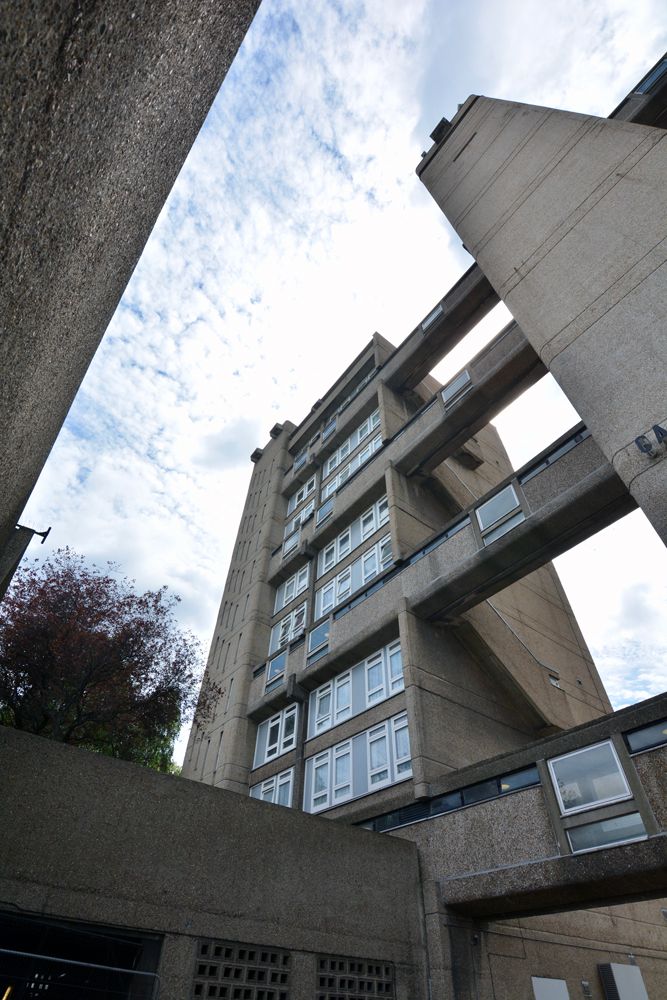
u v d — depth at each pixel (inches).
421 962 402.9
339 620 765.9
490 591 597.3
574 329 433.4
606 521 510.6
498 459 1088.2
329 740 684.7
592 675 816.3
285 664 858.8
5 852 271.6
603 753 371.6
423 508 817.5
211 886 329.1
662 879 322.3
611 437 372.5
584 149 514.0
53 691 570.9
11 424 120.1
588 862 350.9
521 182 577.0
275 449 1375.5
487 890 400.2
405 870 441.7
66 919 274.8
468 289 853.8
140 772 333.4
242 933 329.1
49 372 131.3
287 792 706.8
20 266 95.4
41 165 90.4
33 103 83.1
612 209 448.8
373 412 1043.9
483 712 622.2
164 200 161.0
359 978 367.6
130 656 609.6
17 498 159.0
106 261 137.3
